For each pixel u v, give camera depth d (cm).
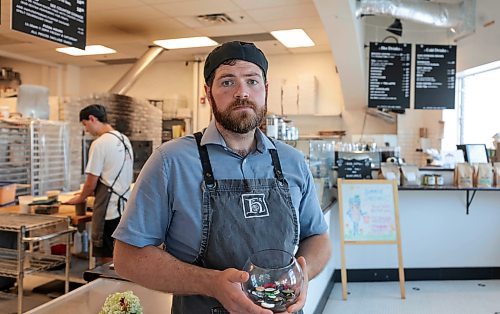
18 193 465
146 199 117
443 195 465
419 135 666
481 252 466
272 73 770
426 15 480
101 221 356
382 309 382
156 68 843
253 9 524
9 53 754
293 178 135
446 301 401
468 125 608
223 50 123
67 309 143
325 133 725
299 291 107
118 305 133
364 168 449
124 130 659
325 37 648
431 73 525
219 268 115
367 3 463
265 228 120
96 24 589
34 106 534
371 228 421
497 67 538
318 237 144
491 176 445
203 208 118
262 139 134
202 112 795
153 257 113
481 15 530
